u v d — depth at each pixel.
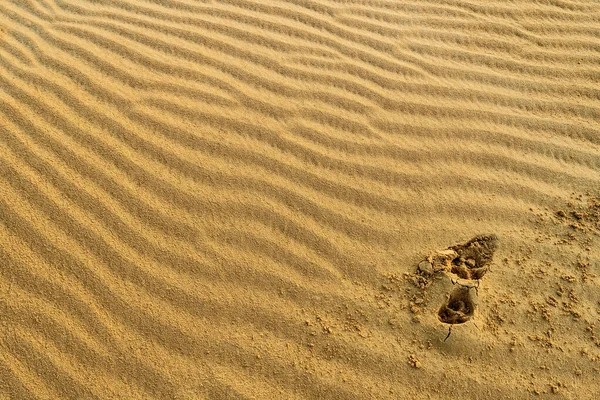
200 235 2.28
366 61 3.19
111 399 1.86
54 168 2.41
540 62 3.31
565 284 2.24
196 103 2.79
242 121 2.74
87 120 2.63
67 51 3.00
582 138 2.87
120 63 2.97
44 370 1.90
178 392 1.89
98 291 2.08
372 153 2.67
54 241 2.18
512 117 2.94
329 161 2.61
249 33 3.28
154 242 2.24
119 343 1.98
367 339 2.05
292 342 2.03
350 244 2.32
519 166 2.69
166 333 2.01
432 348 2.03
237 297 2.13
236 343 2.02
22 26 3.15
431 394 1.93
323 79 3.04
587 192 2.60
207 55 3.09
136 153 2.52
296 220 2.37
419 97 3.00
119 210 2.31
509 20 3.60
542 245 2.37
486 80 3.16
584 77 3.23
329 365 1.98
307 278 2.20
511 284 2.23
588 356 2.04
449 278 2.19
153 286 2.12
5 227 2.19
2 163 2.39
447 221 2.44
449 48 3.35
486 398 1.93
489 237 2.39
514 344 2.05
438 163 2.66
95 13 3.31
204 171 2.49
